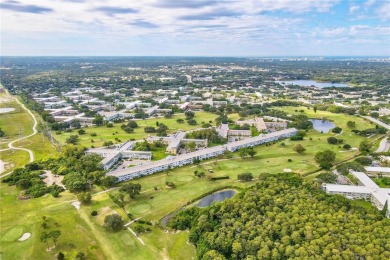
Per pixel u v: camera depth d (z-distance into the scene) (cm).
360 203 17138
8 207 16888
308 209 14675
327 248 12006
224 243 12875
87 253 13175
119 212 16438
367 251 11762
